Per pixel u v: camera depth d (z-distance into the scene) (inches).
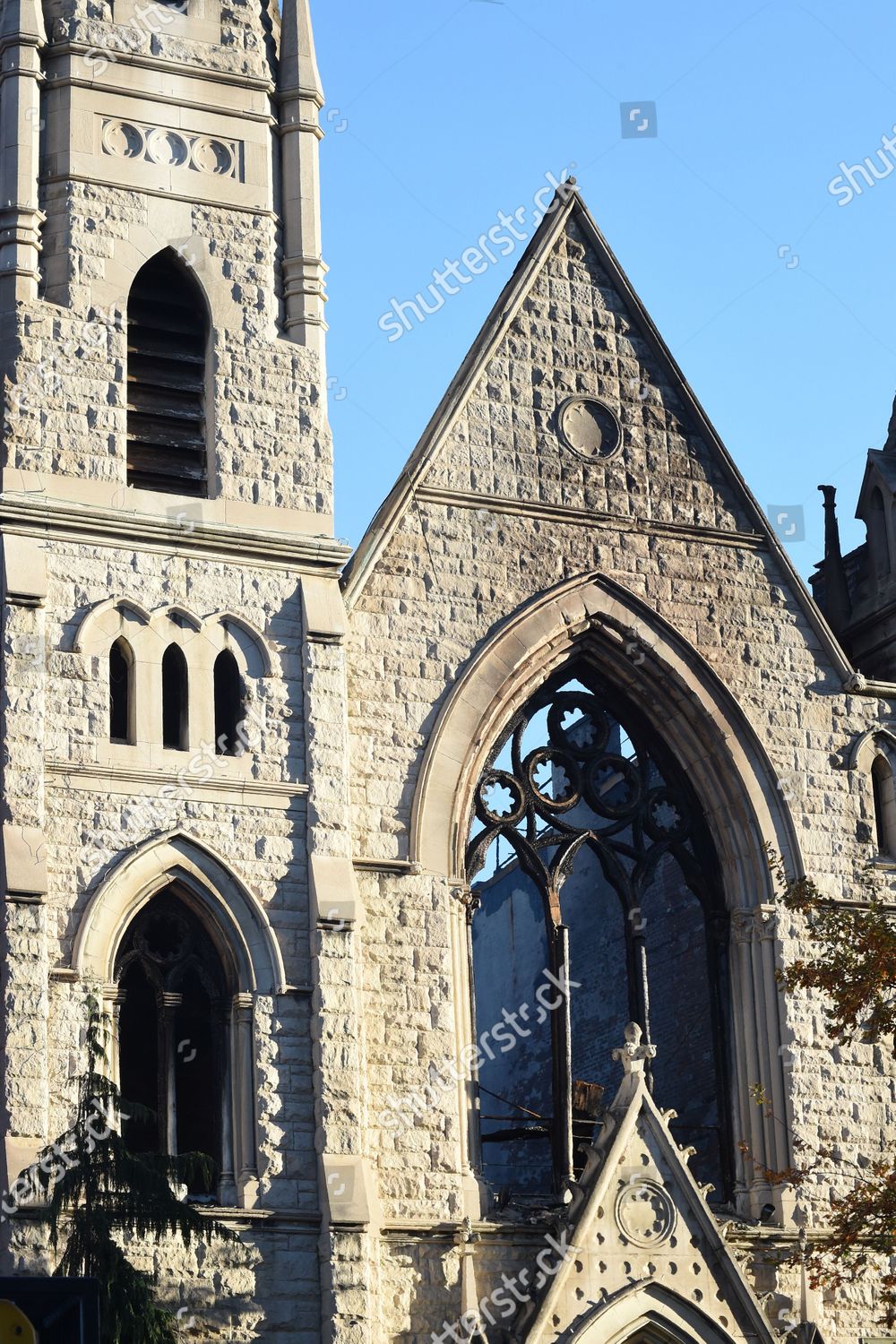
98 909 2014.0
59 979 1982.0
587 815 3041.3
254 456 2206.0
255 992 2060.8
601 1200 2096.5
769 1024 2268.7
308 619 2164.1
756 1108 2250.2
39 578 2074.3
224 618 2143.2
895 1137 2277.3
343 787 2134.6
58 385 2146.9
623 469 2368.4
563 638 2293.3
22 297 2158.0
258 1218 1991.9
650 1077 2228.1
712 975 2308.1
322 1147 2023.9
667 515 2373.3
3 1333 1360.7
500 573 2283.5
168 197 2245.3
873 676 2514.8
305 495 2213.3
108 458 2144.4
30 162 2197.3
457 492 2285.9
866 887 2345.0
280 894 2089.1
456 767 2208.4
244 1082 2034.9
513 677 2253.9
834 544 2593.5
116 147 2239.2
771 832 2321.6
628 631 2319.1
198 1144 2042.3
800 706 2375.7
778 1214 2210.9
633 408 2395.4
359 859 2144.4
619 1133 2121.1
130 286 2210.9
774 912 2295.8
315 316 2272.4
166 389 2207.2
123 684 2108.8
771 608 2391.7
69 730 2052.2
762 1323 2110.0
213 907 2071.9
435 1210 2079.2
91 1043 1894.7
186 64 2285.9
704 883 2330.2
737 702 2340.1
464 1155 2114.9
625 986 2886.3
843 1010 2078.0
